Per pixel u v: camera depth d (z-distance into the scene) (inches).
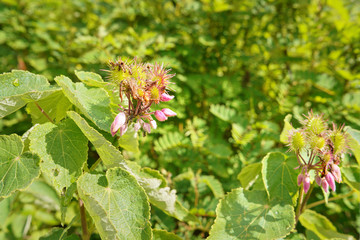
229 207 13.0
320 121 12.0
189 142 21.2
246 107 25.6
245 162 20.8
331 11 30.4
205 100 25.6
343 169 14.4
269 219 12.6
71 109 13.0
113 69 11.1
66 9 30.8
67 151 11.3
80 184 11.0
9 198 15.0
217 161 21.6
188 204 19.4
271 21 30.9
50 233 13.7
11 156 10.7
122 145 13.7
